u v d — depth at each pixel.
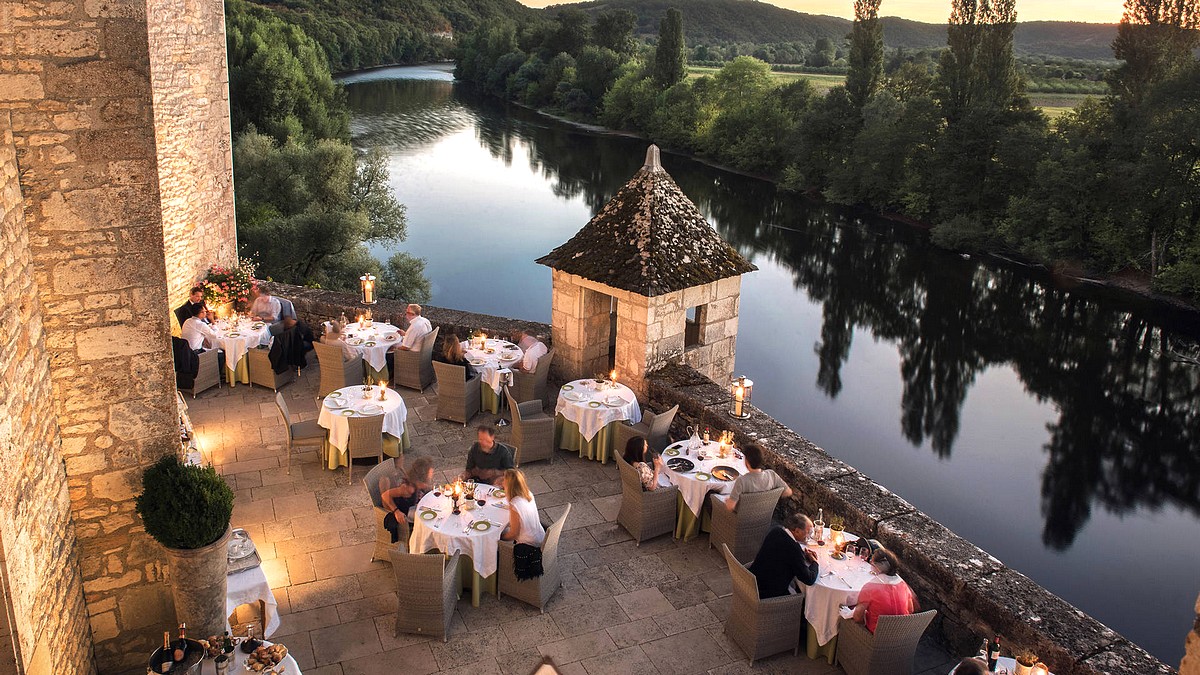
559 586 9.23
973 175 52.41
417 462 9.38
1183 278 40.66
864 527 9.15
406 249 51.75
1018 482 33.72
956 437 36.66
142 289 6.79
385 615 8.66
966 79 53.44
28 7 6.02
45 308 6.52
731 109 74.56
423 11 159.00
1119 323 41.34
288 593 8.95
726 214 60.16
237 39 45.44
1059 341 41.41
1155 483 33.50
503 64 108.44
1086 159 44.28
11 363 5.62
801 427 37.75
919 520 9.07
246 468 11.45
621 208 13.55
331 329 13.71
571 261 13.51
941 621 8.32
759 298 49.09
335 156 38.75
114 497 7.13
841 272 50.84
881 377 42.00
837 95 63.66
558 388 14.23
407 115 89.56
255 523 10.18
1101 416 37.16
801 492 10.03
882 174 58.03
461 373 12.64
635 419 12.18
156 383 7.02
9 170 5.94
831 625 7.95
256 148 38.16
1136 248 43.59
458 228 55.94
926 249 52.47
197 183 15.41
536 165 72.19
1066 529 30.64
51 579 6.33
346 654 8.08
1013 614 7.59
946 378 40.97
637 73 89.25
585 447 12.01
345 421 11.07
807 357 43.84
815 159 64.94
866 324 46.50
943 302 46.56
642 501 9.87
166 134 14.12
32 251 6.38
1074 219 44.94
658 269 12.73
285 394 13.91
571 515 10.66
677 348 13.31
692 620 8.77
